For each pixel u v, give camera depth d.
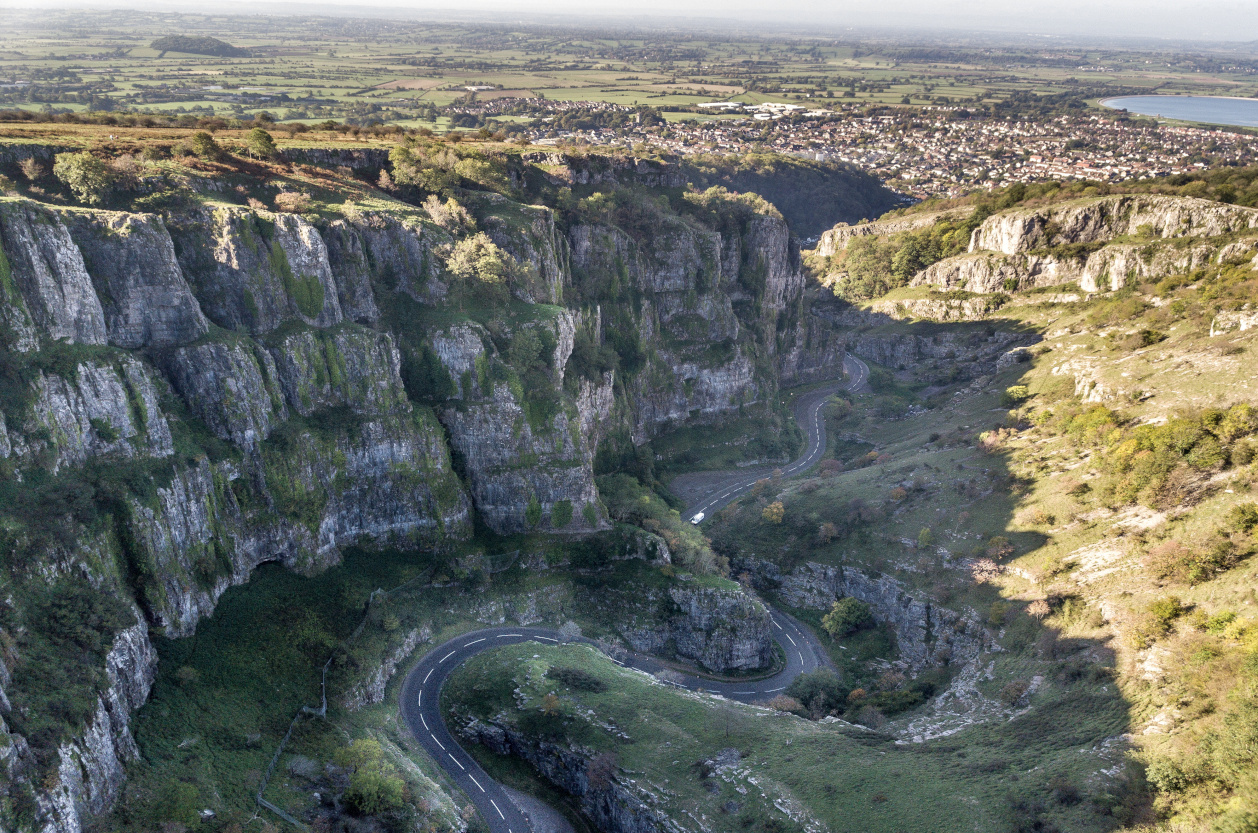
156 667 77.69
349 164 139.38
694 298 181.75
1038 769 73.62
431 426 111.19
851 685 110.00
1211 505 92.88
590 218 164.50
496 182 152.50
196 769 70.25
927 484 134.88
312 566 99.88
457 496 113.25
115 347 85.69
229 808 68.19
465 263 118.75
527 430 116.81
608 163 192.75
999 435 139.38
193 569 85.38
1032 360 175.75
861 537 129.75
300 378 101.25
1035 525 111.94
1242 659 70.25
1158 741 69.81
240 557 92.56
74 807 59.16
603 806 84.44
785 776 81.19
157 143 115.94
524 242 134.25
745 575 132.88
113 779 64.75
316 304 104.69
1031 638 97.12
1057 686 86.62
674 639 115.88
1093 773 70.00
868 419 191.50
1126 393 127.81
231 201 108.75
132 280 88.69
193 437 89.56
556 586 116.50
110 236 87.75
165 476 83.25
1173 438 102.44
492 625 109.62
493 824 82.69
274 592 94.44
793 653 118.94
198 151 114.62
